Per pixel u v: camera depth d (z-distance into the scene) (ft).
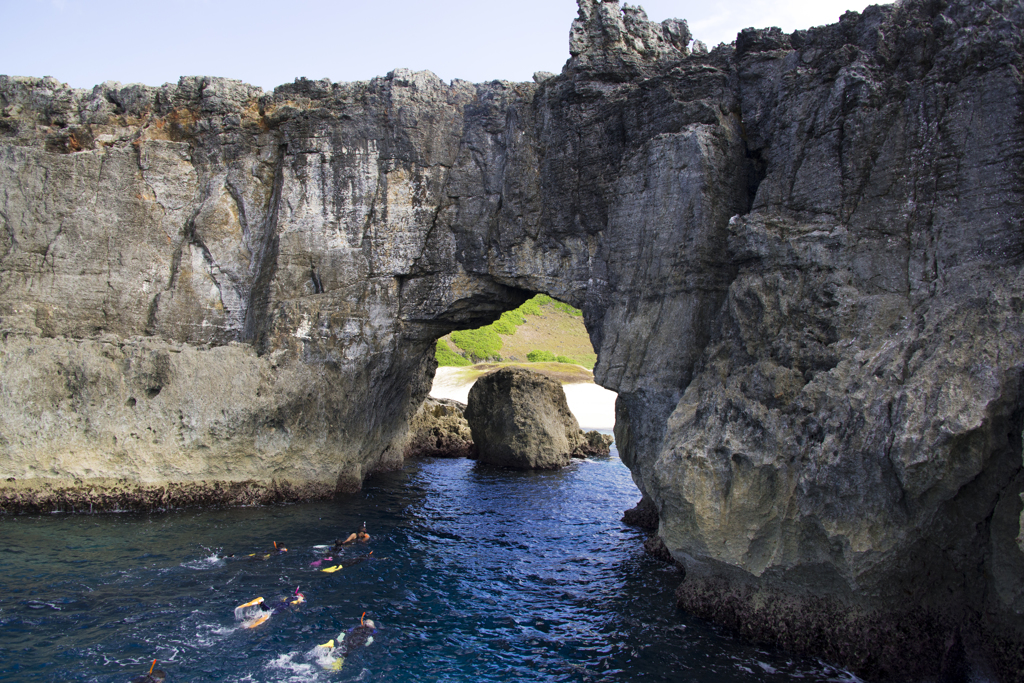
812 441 43.91
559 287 75.10
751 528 46.21
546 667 43.50
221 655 43.32
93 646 43.55
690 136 59.72
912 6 51.75
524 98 78.54
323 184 84.64
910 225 46.93
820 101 53.11
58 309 81.00
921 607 43.14
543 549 69.56
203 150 88.02
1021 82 43.21
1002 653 39.58
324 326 82.33
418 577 59.41
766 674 42.47
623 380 62.59
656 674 42.55
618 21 73.00
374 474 107.96
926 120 47.37
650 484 60.08
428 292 84.07
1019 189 42.22
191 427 77.30
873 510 40.98
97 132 86.22
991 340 38.70
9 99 86.02
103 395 75.31
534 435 123.75
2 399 72.49
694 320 58.13
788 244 50.34
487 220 80.74
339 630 47.83
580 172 72.59
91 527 67.97
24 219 81.71
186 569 57.72
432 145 83.20
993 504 39.32
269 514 76.23
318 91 86.53
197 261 86.84
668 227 61.21
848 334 46.26
